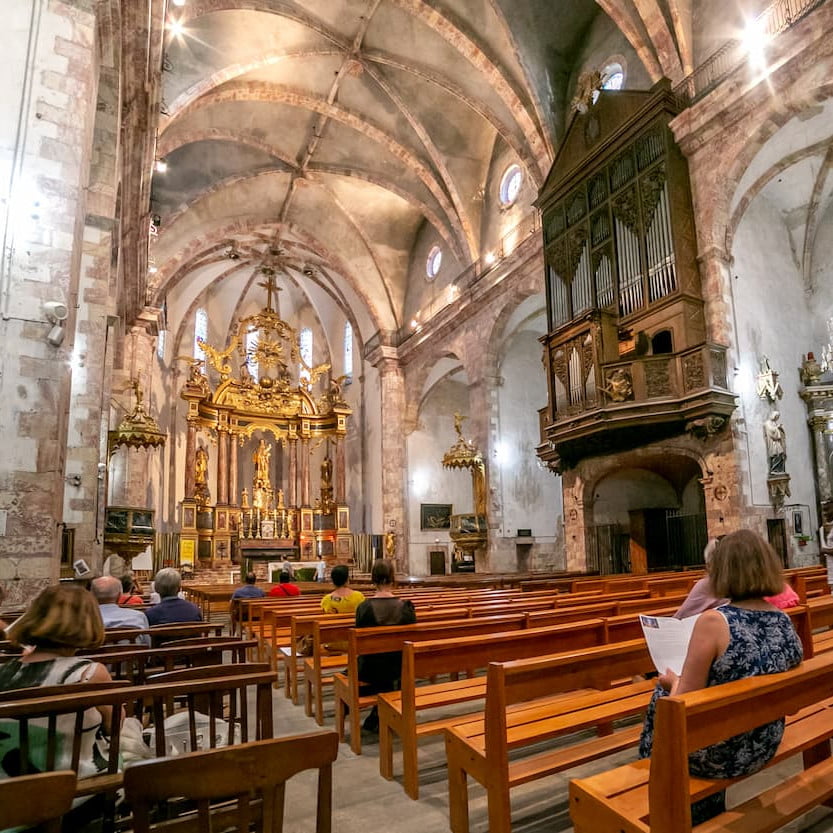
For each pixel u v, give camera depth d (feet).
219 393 96.99
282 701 20.86
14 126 27.53
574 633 14.52
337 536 97.96
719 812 8.65
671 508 60.08
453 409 100.94
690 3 49.24
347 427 112.06
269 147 83.30
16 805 5.08
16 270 26.40
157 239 82.58
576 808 7.93
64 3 29.32
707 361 43.45
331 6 64.34
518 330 76.79
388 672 16.08
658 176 48.88
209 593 55.88
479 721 11.42
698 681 7.90
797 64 40.81
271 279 105.60
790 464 48.70
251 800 8.36
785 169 48.03
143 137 50.24
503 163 77.25
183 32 61.16
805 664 8.48
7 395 25.32
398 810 11.43
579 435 49.65
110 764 8.63
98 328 40.42
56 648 9.91
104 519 47.21
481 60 62.75
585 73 63.87
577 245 57.06
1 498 24.58
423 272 96.07
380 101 76.07
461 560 89.15
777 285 52.54
